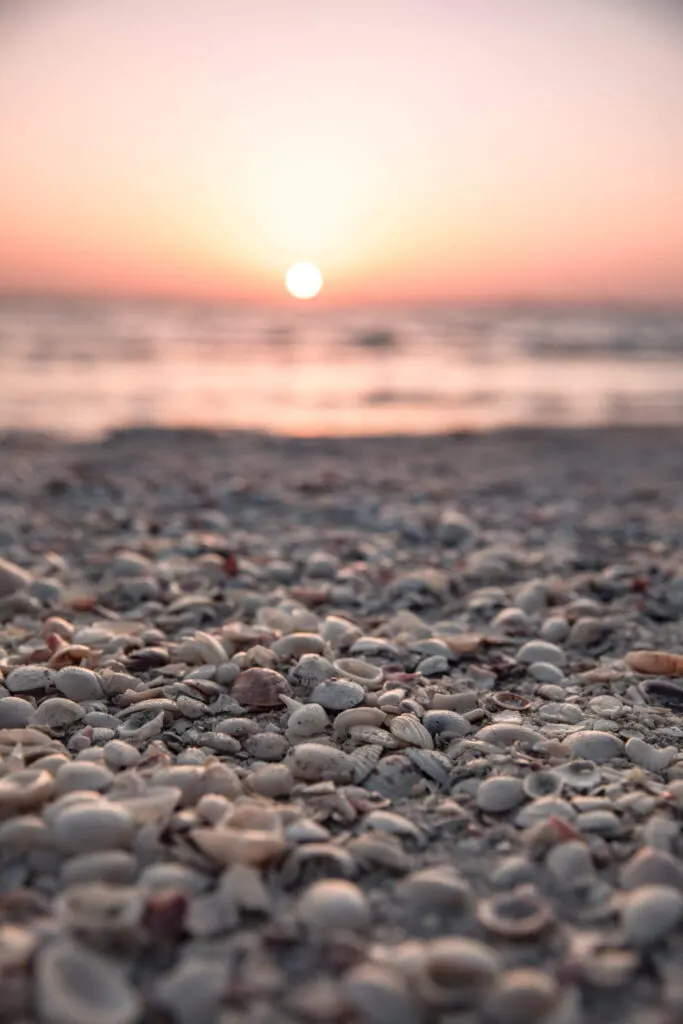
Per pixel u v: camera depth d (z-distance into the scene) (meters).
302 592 3.38
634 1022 1.19
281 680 2.35
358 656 2.73
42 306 63.41
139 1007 1.20
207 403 15.30
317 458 8.59
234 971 1.27
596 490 6.58
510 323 51.19
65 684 2.31
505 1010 1.18
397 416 13.90
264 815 1.65
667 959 1.31
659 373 23.20
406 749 2.01
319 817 1.71
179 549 4.09
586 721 2.28
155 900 1.37
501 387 19.08
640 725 2.26
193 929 1.35
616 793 1.82
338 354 29.84
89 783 1.73
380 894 1.48
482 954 1.26
